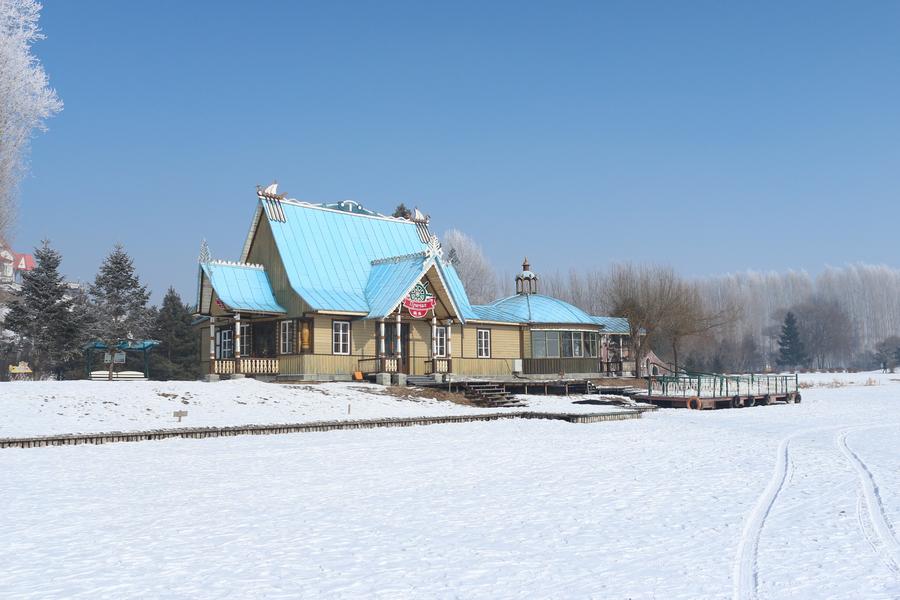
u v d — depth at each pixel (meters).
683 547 9.53
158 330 66.31
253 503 12.20
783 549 9.45
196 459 17.17
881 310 164.12
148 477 14.65
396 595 7.56
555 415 28.44
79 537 9.88
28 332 54.19
